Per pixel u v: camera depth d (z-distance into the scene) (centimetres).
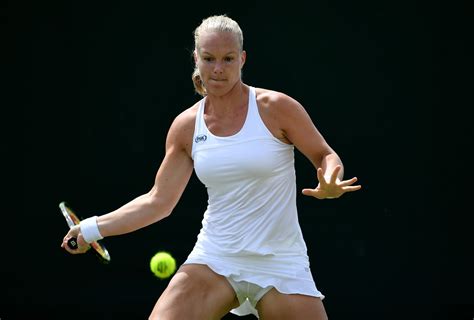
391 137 4072
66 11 4097
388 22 4038
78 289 3962
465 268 4019
